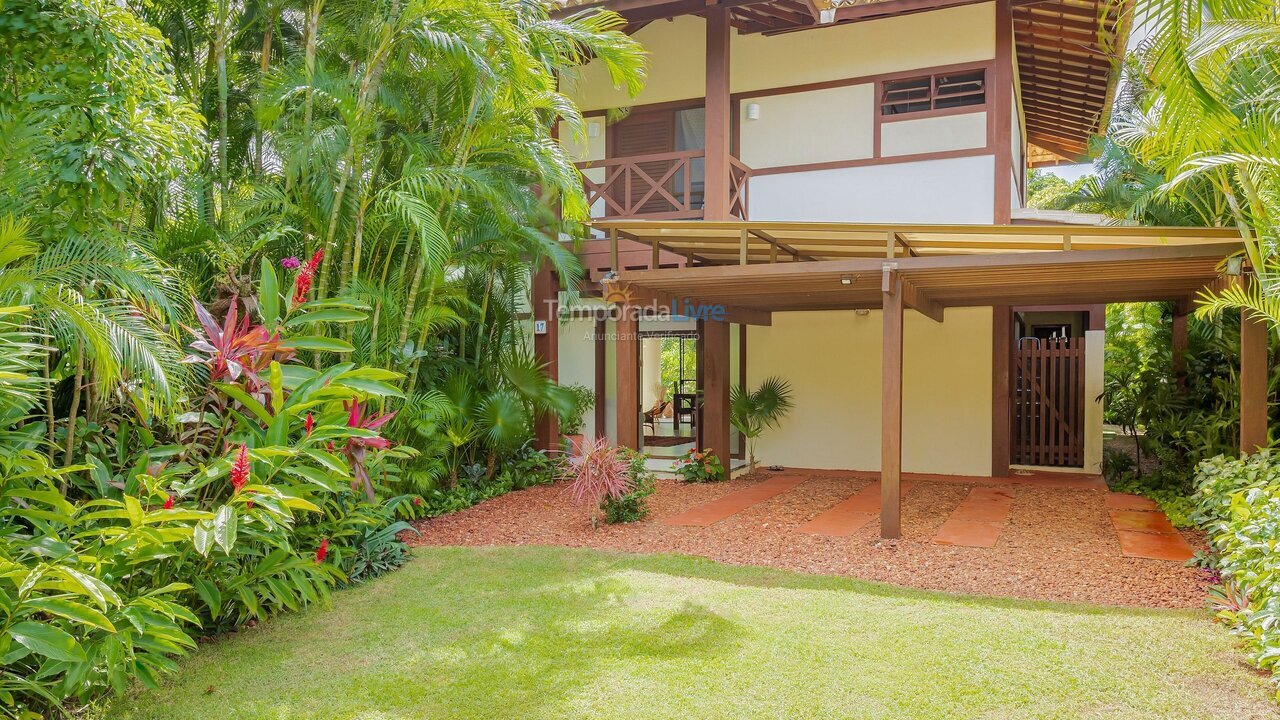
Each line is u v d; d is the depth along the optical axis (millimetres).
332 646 4793
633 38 12359
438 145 7852
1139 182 11117
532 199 9117
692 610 5301
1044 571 6230
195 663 4559
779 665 4309
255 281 6184
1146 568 6230
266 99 6867
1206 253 6547
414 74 7676
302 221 7461
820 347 12266
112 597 3129
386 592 5902
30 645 3021
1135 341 15398
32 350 3801
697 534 7754
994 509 8859
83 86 3812
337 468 4418
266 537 4637
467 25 6730
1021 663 4254
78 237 4164
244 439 4707
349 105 6691
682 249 10188
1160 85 4391
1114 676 4062
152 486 3992
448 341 10633
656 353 18359
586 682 4164
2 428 3799
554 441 11867
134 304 4363
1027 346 12602
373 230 7648
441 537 7910
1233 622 4758
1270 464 6336
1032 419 12516
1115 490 10016
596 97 12617
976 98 10688
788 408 12461
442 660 4535
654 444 14352
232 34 7969
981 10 10531
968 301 10359
